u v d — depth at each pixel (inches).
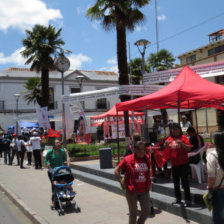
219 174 127.9
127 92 416.8
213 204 128.7
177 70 401.7
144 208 173.0
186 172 214.2
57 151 267.0
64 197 245.0
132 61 1167.6
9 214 266.2
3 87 1279.5
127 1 549.3
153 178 275.9
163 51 1143.0
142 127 665.0
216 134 129.6
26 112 1294.3
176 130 216.4
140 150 172.1
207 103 333.4
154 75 426.6
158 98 271.9
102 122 861.2
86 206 264.8
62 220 225.9
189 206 212.8
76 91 1422.2
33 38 921.5
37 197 312.2
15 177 461.7
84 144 652.7
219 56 933.8
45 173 489.4
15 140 636.1
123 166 174.2
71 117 555.2
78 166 453.4
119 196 298.0
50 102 1359.5
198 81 277.9
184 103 356.2
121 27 545.6
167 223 201.8
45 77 932.0
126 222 213.8
